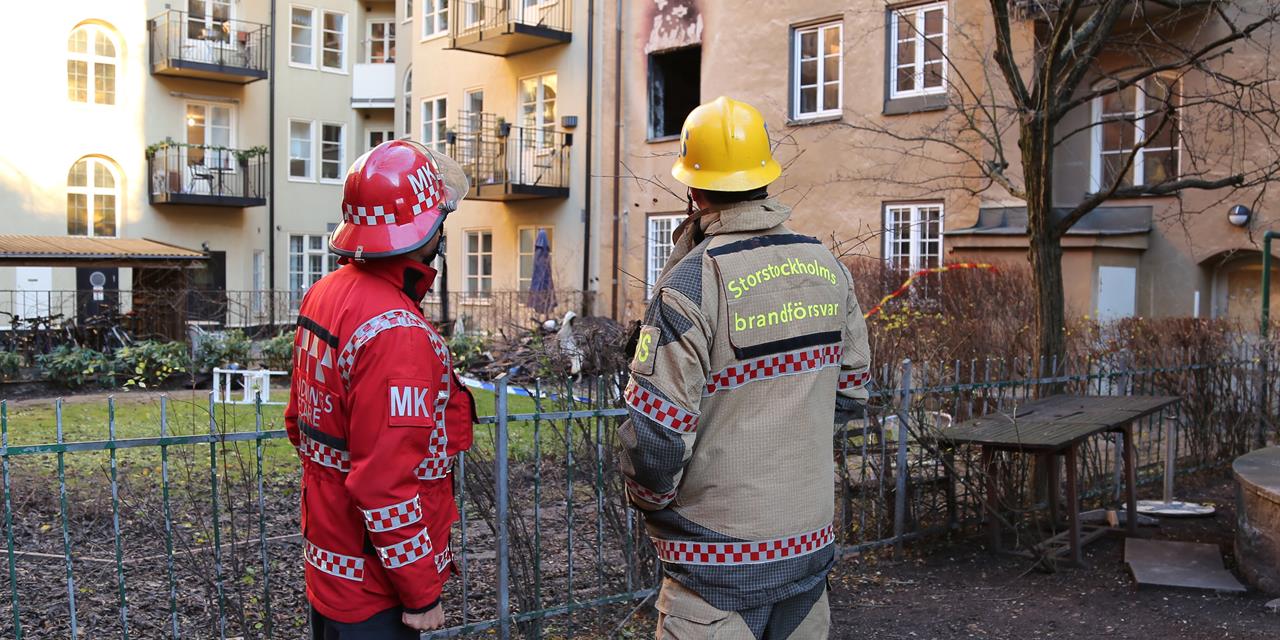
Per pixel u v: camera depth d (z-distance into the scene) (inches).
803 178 637.9
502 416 154.9
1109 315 487.2
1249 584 199.2
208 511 256.1
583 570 206.7
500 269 901.8
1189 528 247.1
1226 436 321.1
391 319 97.3
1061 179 534.6
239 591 149.3
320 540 101.4
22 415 459.5
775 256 102.6
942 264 557.0
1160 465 300.8
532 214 864.3
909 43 589.3
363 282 100.6
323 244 1163.9
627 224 784.9
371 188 100.0
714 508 100.5
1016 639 174.9
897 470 217.5
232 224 1082.1
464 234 946.1
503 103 890.1
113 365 616.7
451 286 956.6
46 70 964.0
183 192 1036.5
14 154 949.8
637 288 729.6
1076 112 526.3
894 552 218.5
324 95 1151.0
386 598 100.1
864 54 607.2
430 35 973.8
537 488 161.2
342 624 100.3
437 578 98.3
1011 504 227.1
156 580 202.4
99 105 999.0
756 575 99.8
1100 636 175.6
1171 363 306.0
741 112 106.7
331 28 1157.1
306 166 1147.3
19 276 923.4
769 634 103.3
